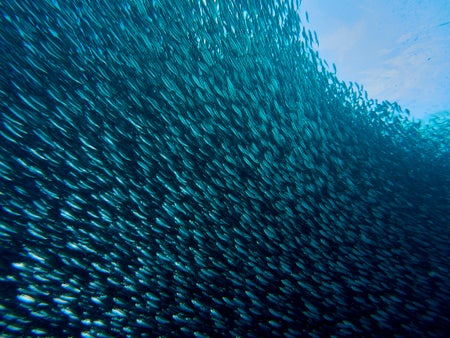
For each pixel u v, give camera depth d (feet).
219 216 9.15
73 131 9.61
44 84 10.09
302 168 10.50
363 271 8.19
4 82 9.86
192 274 8.30
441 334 6.93
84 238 8.73
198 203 9.28
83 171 8.89
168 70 11.14
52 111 9.10
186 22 11.88
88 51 10.73
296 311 7.72
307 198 9.64
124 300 7.82
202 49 11.01
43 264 8.00
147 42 10.26
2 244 8.21
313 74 15.16
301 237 8.97
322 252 8.73
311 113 12.63
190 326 7.46
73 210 9.00
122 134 10.11
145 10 10.52
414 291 7.84
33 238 8.49
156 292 8.06
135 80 10.96
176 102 10.37
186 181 9.50
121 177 9.20
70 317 7.57
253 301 7.43
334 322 7.49
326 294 7.95
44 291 7.68
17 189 8.70
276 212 9.61
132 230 8.85
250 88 11.79
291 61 14.56
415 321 7.23
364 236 9.00
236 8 12.05
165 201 9.12
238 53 12.35
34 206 8.62
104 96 9.81
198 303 7.55
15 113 8.48
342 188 10.63
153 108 10.65
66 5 10.19
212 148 10.30
